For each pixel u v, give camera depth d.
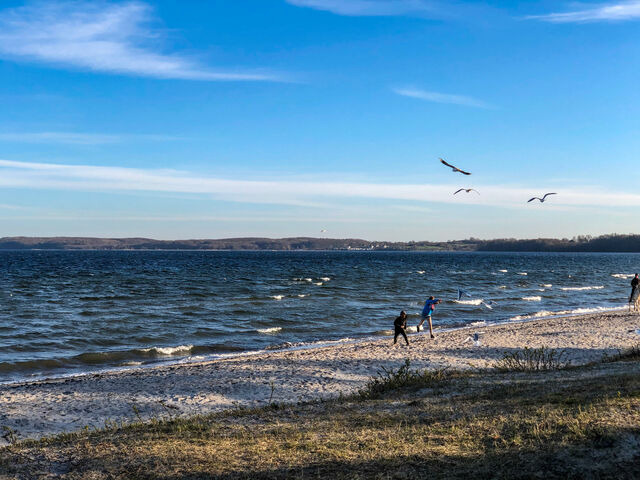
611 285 67.69
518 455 7.91
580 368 15.76
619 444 7.82
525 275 86.00
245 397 15.06
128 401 14.77
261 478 7.73
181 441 9.60
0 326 28.61
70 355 22.33
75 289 50.62
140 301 40.78
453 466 7.80
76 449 9.48
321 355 20.84
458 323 32.09
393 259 178.62
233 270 91.44
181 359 22.02
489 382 13.80
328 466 8.07
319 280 67.06
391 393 13.67
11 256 174.25
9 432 11.85
